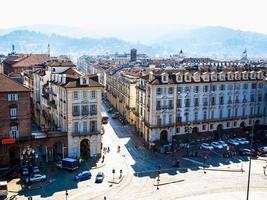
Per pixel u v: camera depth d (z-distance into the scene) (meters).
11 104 87.88
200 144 113.44
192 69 126.00
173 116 110.81
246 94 123.31
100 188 78.88
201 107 115.12
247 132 123.31
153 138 108.44
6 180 82.31
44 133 93.88
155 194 76.50
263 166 95.50
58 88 101.12
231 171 91.38
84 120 96.50
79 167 91.44
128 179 84.31
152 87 106.19
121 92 151.88
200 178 86.31
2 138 87.75
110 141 114.56
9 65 178.25
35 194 75.00
